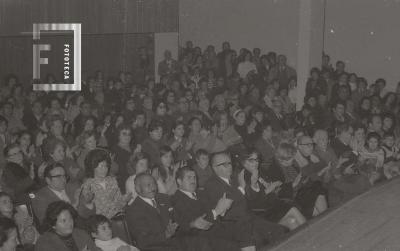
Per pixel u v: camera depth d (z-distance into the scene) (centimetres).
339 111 1253
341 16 1708
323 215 343
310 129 1136
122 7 1725
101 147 815
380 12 1669
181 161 769
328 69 1556
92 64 1695
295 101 1520
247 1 1816
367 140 881
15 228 489
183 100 1174
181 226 588
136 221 559
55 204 512
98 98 1391
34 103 1155
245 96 1362
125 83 1519
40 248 500
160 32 1775
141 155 675
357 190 775
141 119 991
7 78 1414
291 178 773
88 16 1684
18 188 666
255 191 679
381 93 1586
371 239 292
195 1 1848
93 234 529
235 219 614
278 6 1786
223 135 999
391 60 1666
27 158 805
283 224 649
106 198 617
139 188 569
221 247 548
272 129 1017
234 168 828
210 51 1664
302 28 1495
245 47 1828
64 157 744
